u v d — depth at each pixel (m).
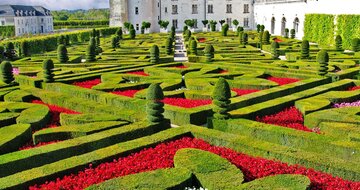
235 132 12.66
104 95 16.70
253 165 9.64
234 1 84.62
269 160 9.97
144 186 8.17
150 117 12.65
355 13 42.59
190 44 32.28
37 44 43.69
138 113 13.97
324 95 16.09
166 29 81.38
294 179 8.20
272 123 13.52
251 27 85.75
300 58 29.38
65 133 11.96
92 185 8.15
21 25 103.12
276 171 9.24
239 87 18.89
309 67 23.75
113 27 76.25
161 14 84.00
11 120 13.46
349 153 10.29
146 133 12.34
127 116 13.76
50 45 48.28
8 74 19.53
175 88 18.86
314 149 10.98
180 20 84.88
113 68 24.48
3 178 8.68
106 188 8.03
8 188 8.33
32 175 8.81
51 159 10.26
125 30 81.25
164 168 9.28
